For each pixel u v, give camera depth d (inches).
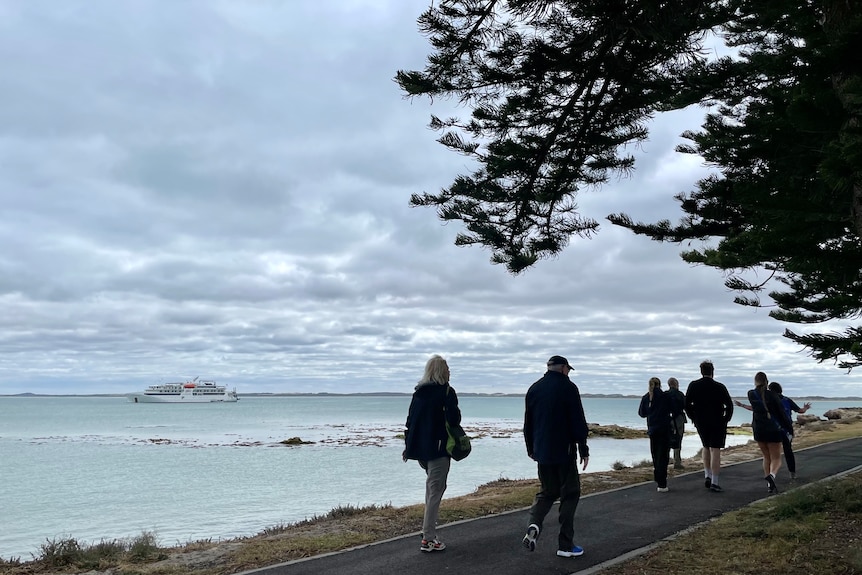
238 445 1764.3
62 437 2204.7
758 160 320.8
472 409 7101.4
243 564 247.4
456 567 229.8
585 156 312.0
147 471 1101.1
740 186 178.9
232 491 814.5
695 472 483.8
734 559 224.7
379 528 312.5
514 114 292.2
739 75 348.8
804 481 418.9
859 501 301.7
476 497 446.9
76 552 289.1
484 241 303.7
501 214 309.7
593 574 216.2
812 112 150.0
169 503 722.2
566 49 264.7
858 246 165.8
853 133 149.5
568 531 242.4
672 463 578.6
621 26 241.9
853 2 192.2
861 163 144.0
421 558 243.8
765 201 169.5
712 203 413.1
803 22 196.7
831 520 277.6
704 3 244.4
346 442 1840.6
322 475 989.8
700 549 241.9
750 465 518.6
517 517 324.5
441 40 258.1
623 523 301.1
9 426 3041.3
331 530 314.2
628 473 489.4
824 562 215.2
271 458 1344.7
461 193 298.2
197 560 263.7
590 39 256.8
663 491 391.5
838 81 187.0
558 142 306.0
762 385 393.4
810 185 233.1
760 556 226.8
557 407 247.8
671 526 292.5
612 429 2031.3
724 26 362.0
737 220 412.2
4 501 761.0
